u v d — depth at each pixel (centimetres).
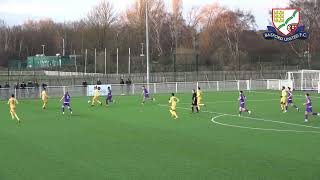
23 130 2539
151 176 1474
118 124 2756
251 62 7744
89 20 11181
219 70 7338
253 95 4897
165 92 5394
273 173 1498
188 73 6312
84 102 4325
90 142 2114
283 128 2559
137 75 6266
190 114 3275
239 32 10131
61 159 1741
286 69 7119
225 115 3203
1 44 12550
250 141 2120
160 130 2492
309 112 2884
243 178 1439
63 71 7775
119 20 11225
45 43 13300
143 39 10394
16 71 7838
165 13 10825
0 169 1583
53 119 3045
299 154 1806
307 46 8569
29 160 1728
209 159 1720
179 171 1537
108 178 1452
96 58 7656
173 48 10569
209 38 10225
